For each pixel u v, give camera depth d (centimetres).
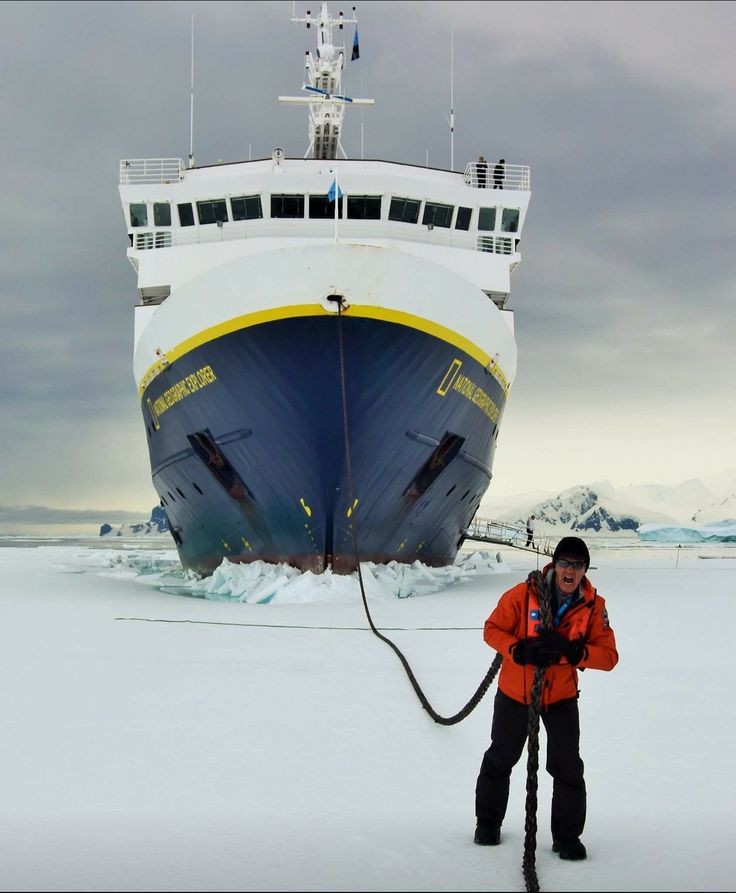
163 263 2144
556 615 420
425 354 1688
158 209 2214
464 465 1967
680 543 8419
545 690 416
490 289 2191
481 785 418
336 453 1702
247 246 2098
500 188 2291
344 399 1652
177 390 1830
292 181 2128
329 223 2148
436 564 2219
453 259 2164
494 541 2852
